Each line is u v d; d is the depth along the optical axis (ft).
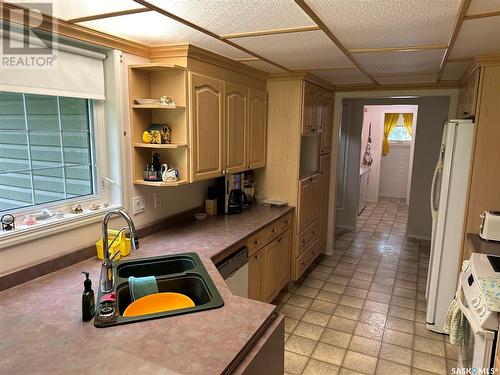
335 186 15.01
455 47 7.55
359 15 5.55
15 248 5.46
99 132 7.14
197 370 3.55
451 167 8.87
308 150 13.35
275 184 11.84
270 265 10.03
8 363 3.35
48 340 3.77
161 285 5.84
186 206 9.60
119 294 5.43
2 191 5.66
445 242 9.14
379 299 11.33
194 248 7.29
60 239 6.17
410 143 26.73
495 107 8.40
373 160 26.05
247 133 10.30
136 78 7.43
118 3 4.97
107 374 3.22
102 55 6.81
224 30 6.37
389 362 8.23
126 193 7.50
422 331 9.55
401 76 11.46
